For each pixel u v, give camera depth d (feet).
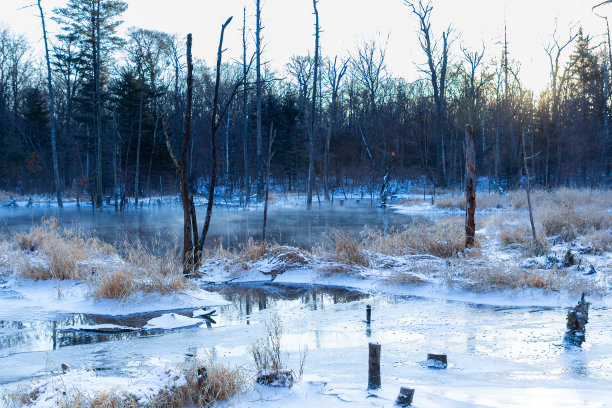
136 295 31.09
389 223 79.61
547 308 27.40
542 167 149.18
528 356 18.79
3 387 16.93
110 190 148.15
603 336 21.29
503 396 14.23
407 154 196.54
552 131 144.36
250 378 16.11
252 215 97.50
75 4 112.37
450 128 177.37
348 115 219.20
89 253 41.78
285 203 132.57
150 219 90.68
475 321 24.90
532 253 40.81
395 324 24.86
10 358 20.71
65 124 188.75
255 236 63.87
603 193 91.45
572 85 165.99
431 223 74.23
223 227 75.20
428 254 41.24
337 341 22.04
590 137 138.62
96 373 18.25
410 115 201.98
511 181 140.56
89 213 105.09
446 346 20.62
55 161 114.42
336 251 42.32
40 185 170.71
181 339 23.29
